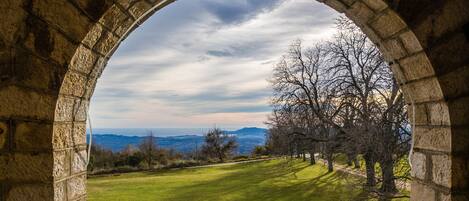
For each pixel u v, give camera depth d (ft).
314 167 110.22
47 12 6.51
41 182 6.50
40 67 6.52
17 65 6.45
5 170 6.42
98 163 139.54
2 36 6.37
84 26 6.64
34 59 6.50
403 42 7.55
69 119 7.25
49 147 6.54
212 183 96.68
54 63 6.57
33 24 6.49
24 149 6.46
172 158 166.30
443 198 7.14
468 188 6.92
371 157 39.88
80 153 7.84
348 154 45.93
